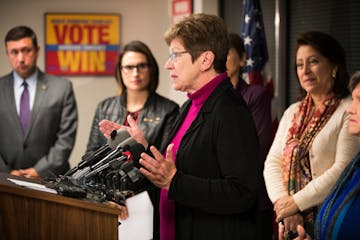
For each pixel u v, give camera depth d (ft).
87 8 22.48
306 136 11.12
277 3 17.76
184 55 8.09
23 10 22.38
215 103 8.02
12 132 15.96
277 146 11.77
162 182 7.75
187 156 8.00
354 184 8.30
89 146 13.93
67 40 22.43
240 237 7.88
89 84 22.66
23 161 15.90
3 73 22.41
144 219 9.47
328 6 15.90
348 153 10.50
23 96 16.19
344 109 10.87
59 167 15.78
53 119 16.10
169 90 22.68
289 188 11.10
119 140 8.24
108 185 7.57
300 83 11.62
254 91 14.01
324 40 11.31
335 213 8.23
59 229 6.53
